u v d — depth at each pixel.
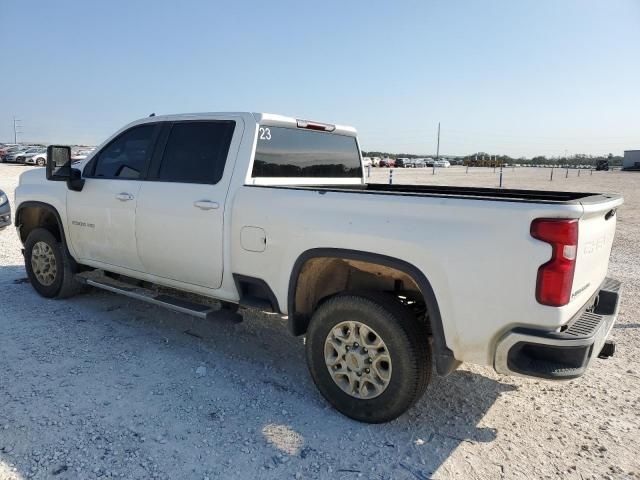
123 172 4.81
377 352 3.26
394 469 2.89
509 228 2.74
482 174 50.06
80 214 5.13
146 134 4.70
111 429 3.15
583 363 2.72
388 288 3.65
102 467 2.79
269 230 3.67
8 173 28.03
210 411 3.43
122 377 3.86
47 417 3.25
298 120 4.47
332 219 3.34
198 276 4.22
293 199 3.55
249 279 3.86
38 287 5.78
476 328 2.88
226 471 2.81
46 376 3.81
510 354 2.80
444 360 3.03
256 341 4.75
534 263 2.68
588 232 2.93
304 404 3.59
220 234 3.96
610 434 3.31
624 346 4.82
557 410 3.62
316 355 3.50
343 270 3.74
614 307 3.45
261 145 4.14
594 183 33.84
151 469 2.80
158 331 4.88
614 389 3.96
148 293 4.64
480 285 2.84
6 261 7.55
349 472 2.85
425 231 2.99
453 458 3.01
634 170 78.75
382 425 3.34
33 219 6.01
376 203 3.18
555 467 2.95
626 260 8.90
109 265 5.02
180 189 4.25
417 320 3.21
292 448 3.05
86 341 4.54
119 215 4.72
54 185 5.42
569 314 2.78
